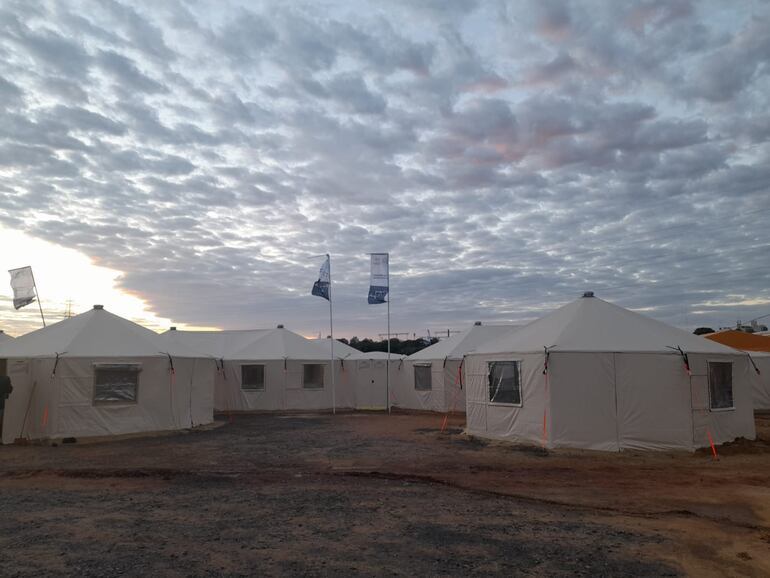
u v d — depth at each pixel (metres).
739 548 6.51
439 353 27.23
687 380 13.96
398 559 6.05
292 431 18.69
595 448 13.93
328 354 29.47
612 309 16.19
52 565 5.79
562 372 14.40
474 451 14.12
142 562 5.90
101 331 18.28
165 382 18.47
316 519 7.70
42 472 11.46
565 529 7.25
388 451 14.17
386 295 27.59
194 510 8.23
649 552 6.33
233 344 29.73
